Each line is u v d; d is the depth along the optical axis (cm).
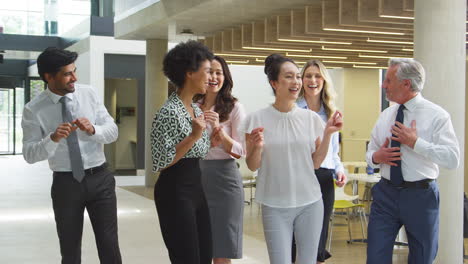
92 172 432
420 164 404
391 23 962
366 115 1797
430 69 618
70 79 424
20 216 977
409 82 403
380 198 420
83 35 1789
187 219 361
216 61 473
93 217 439
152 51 1448
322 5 962
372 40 1130
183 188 363
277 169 405
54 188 429
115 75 1758
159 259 683
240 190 497
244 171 1180
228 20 1155
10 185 1439
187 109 375
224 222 489
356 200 1064
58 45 2022
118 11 1434
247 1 964
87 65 1745
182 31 1297
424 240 407
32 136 428
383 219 418
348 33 1045
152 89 1452
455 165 392
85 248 729
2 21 1953
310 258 412
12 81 2530
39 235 820
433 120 401
